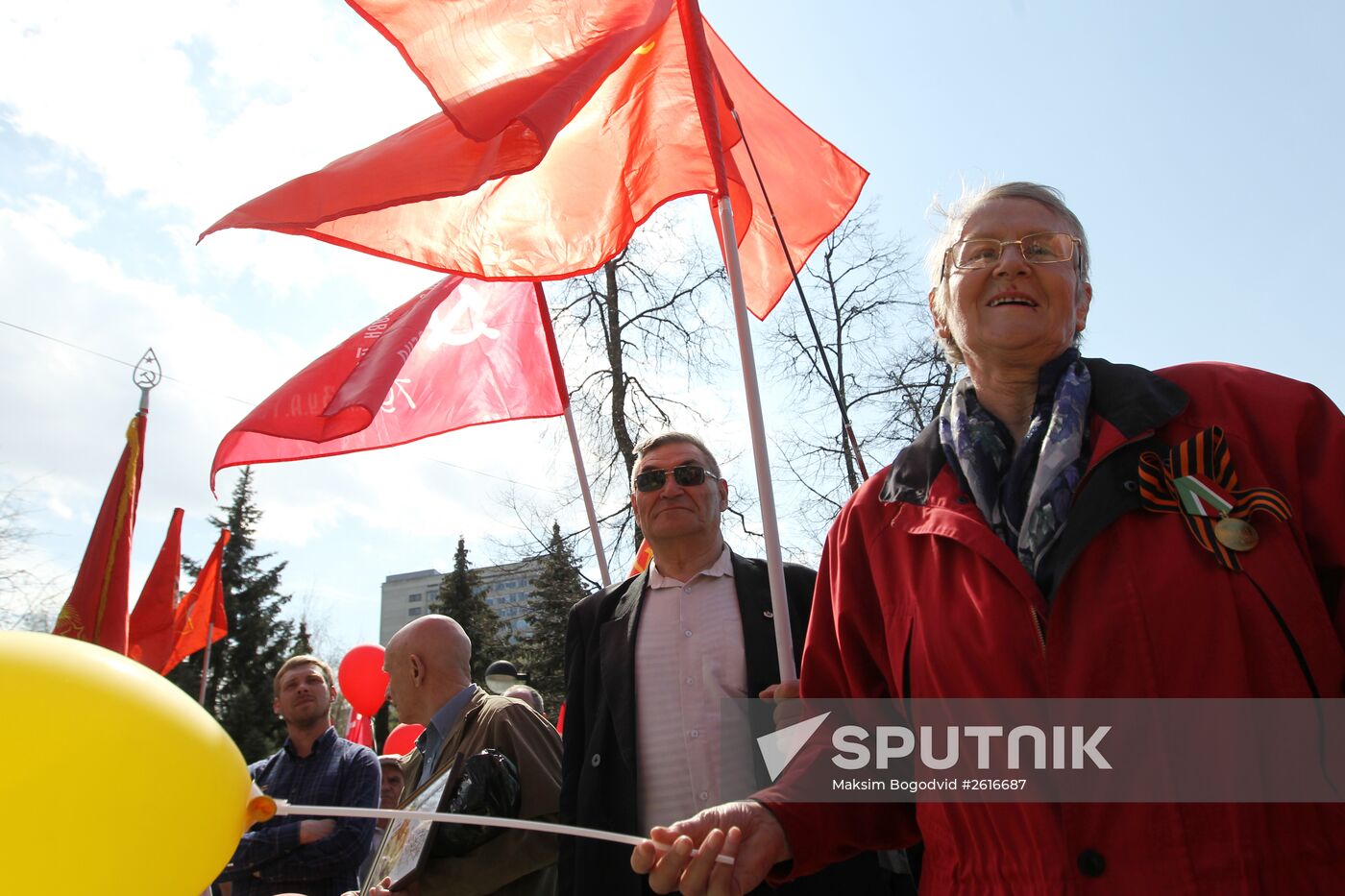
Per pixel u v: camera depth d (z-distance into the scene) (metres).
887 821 1.98
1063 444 1.72
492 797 3.34
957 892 1.69
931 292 2.20
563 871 3.11
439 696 4.16
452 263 3.34
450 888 3.26
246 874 4.57
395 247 3.31
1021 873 1.58
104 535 5.16
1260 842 1.42
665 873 1.71
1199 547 1.55
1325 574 1.54
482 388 4.73
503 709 3.66
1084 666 1.55
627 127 3.48
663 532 3.30
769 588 3.27
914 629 1.81
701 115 3.28
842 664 2.04
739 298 3.12
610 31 2.86
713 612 3.22
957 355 2.17
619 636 3.30
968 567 1.76
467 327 4.79
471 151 2.72
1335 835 1.43
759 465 2.96
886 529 1.96
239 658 32.47
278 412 4.19
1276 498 1.51
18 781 1.25
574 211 3.41
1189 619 1.51
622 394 12.79
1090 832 1.51
